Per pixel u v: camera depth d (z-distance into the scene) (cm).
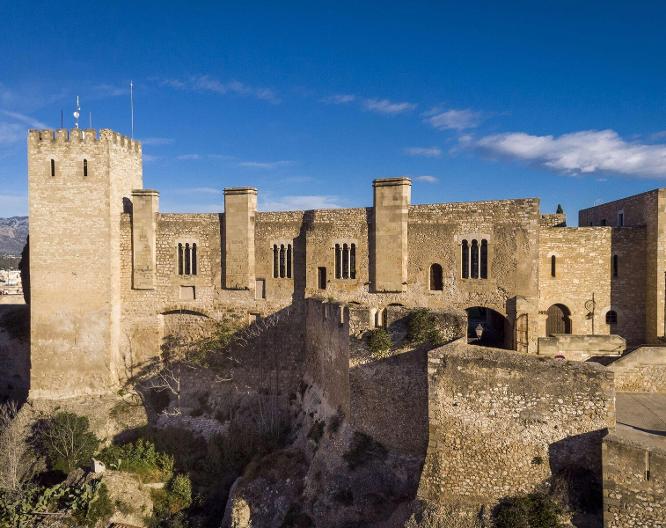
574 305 3594
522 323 3406
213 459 3650
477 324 5053
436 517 2027
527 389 1981
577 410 1916
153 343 4309
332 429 3011
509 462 2002
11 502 3266
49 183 4172
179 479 3453
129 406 4141
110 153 4172
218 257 4216
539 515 1853
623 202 3819
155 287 4297
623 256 3525
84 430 3769
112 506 3244
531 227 3400
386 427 2716
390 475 2616
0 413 4462
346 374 2936
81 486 3306
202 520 3234
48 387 4197
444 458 2100
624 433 1962
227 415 4025
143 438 3856
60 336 4197
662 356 2608
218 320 4216
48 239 4178
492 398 2031
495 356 2052
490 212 3506
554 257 3606
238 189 4119
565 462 1928
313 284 3966
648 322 3456
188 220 4256
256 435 3762
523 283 3431
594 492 1844
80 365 4191
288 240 4066
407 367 2653
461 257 3600
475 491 2044
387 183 3716
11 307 5503
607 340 3114
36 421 4006
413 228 3700
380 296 3772
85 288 4172
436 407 2116
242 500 3005
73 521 3142
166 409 4156
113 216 4225
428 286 3684
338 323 3103
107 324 4178
